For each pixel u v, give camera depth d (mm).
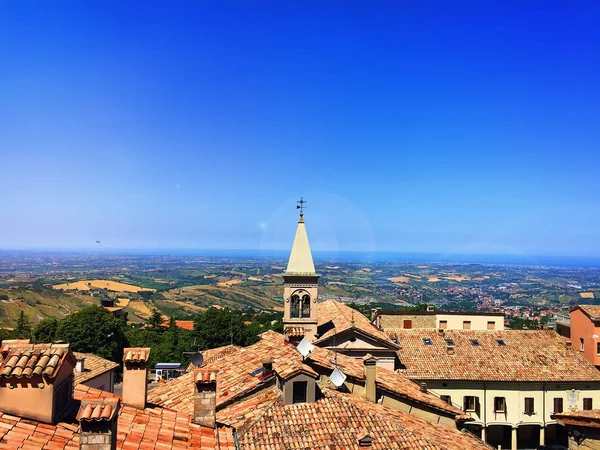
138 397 18672
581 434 30031
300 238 46969
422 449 23312
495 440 54125
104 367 50594
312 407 24891
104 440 13250
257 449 21719
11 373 14141
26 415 14305
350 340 44031
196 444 17281
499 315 71750
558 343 57188
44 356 14828
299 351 28141
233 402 26516
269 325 117625
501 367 52594
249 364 30625
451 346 55031
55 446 13594
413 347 54906
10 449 12812
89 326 81250
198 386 19219
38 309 163250
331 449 22359
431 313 71875
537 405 51812
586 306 56844
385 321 71750
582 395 52250
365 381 30250
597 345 54156
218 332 94500
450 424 32219
